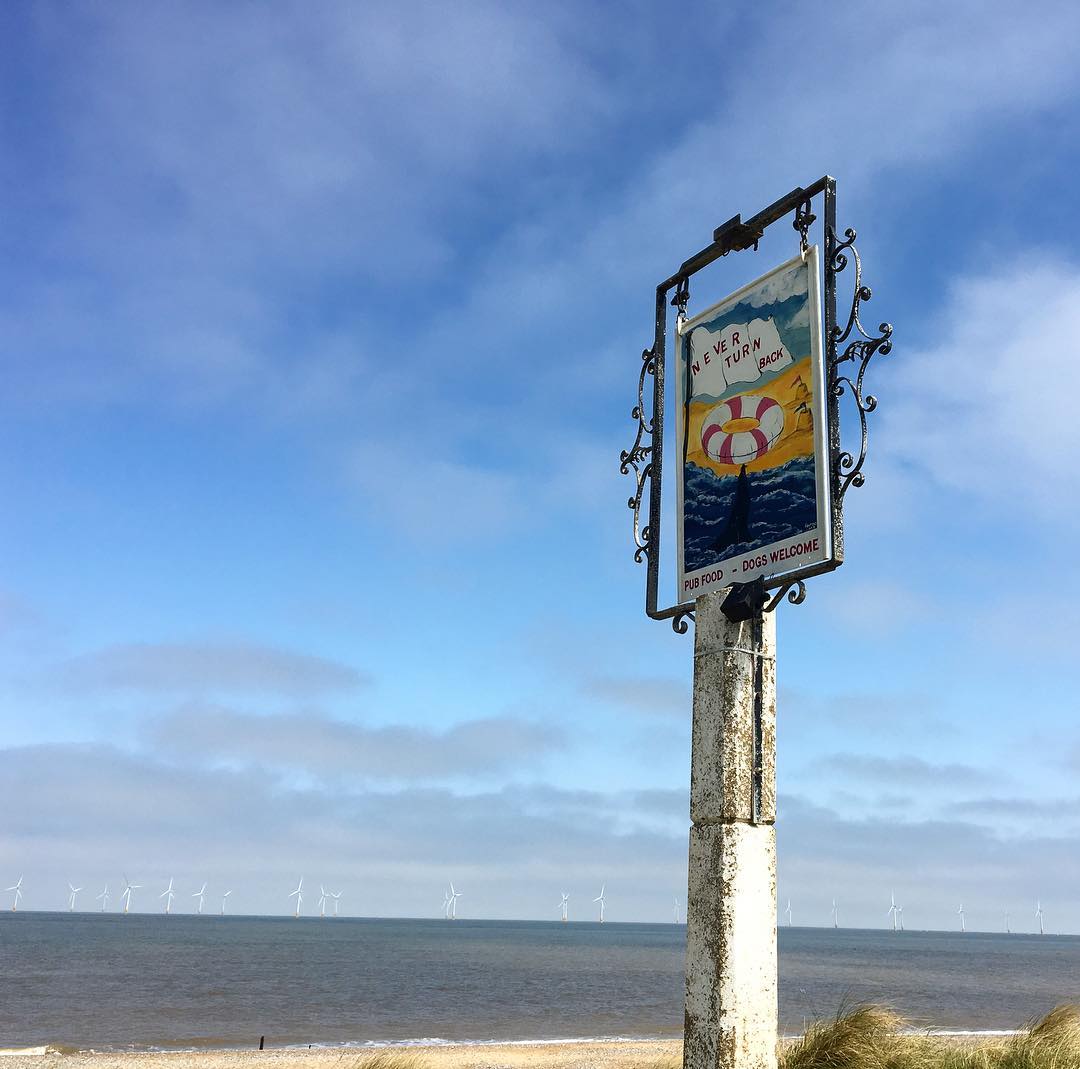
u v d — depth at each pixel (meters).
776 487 7.33
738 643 7.08
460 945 144.25
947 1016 42.28
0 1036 34.34
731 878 6.64
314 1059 25.56
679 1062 19.38
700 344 8.40
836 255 7.32
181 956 93.06
